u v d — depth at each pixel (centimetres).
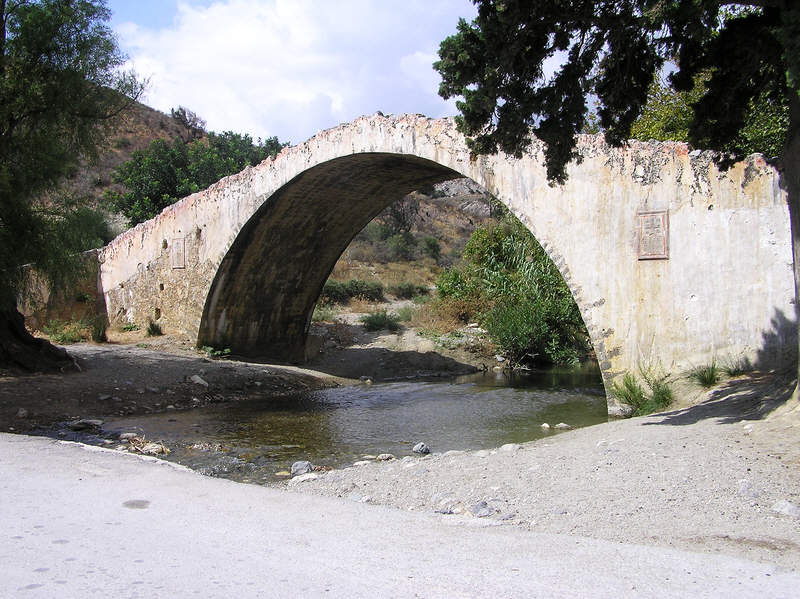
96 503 477
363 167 1622
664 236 1066
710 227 1029
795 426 665
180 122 6050
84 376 1396
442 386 1720
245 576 330
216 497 506
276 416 1253
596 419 1164
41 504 470
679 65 823
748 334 991
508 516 479
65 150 1399
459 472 650
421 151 1366
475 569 343
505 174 1238
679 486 527
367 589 313
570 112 831
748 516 450
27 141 1314
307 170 1620
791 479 523
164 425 1148
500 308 2227
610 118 874
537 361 2125
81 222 1402
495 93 795
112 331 2131
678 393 1000
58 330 2044
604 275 1118
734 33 747
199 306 1914
